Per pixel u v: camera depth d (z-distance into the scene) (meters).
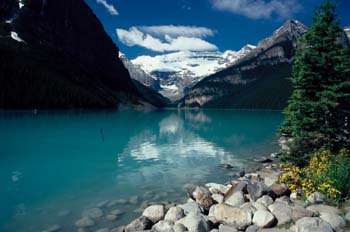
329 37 16.44
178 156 24.75
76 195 14.17
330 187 10.34
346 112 16.09
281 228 8.88
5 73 111.56
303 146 16.81
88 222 10.85
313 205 9.87
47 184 16.12
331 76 16.39
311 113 16.17
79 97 126.94
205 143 32.69
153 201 13.27
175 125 59.66
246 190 12.26
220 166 20.66
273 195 11.62
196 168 20.30
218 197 12.09
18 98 104.75
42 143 30.84
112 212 11.89
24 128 44.31
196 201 11.77
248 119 83.75
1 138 33.75
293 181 12.47
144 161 22.62
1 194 14.31
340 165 11.54
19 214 11.74
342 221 8.49
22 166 20.59
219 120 79.19
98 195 14.20
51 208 12.40
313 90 16.47
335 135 16.55
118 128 48.75
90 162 22.06
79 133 39.81
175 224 9.21
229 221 9.51
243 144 31.91
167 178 17.56
